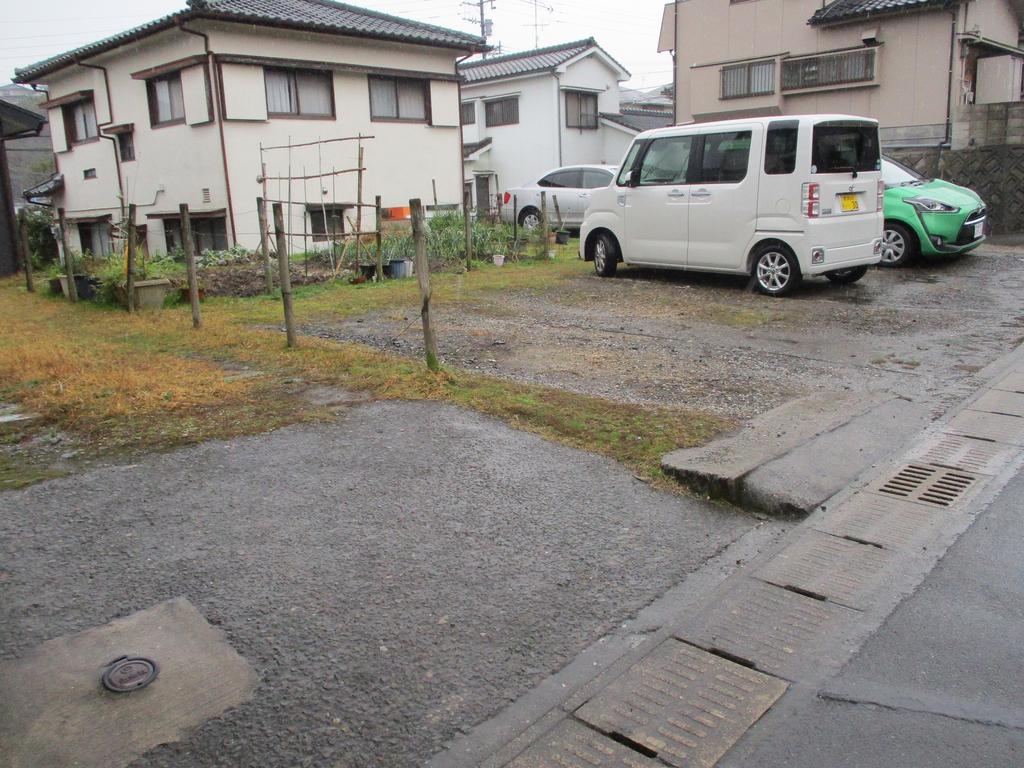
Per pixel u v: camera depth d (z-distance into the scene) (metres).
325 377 5.67
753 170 8.41
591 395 5.19
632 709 2.36
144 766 2.12
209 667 2.52
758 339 6.71
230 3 15.08
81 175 19.08
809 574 3.12
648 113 32.00
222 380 5.64
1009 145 13.92
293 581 3.03
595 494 3.77
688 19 20.14
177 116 15.66
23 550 3.26
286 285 6.50
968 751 2.15
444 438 4.45
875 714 2.31
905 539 3.36
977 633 2.69
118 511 3.61
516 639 2.69
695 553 3.28
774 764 2.13
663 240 9.45
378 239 10.63
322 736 2.23
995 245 12.34
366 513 3.58
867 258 8.59
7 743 2.19
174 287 9.59
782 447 4.13
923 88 16.72
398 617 2.80
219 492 3.80
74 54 17.00
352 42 16.36
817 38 18.03
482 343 6.76
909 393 5.18
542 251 12.77
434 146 18.33
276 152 15.35
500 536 3.38
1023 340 6.45
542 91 25.28
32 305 10.02
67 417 4.88
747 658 2.60
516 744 2.22
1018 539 3.33
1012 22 18.89
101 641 2.65
